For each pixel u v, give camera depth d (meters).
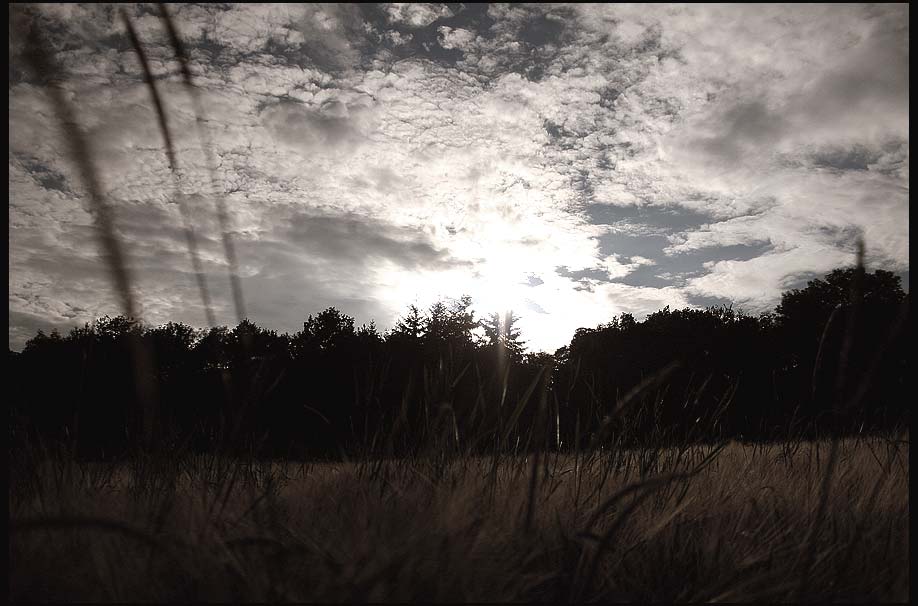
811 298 28.38
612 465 3.17
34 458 2.49
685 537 2.35
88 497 2.38
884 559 2.16
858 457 3.67
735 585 1.89
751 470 3.63
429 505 2.32
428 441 2.79
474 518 2.01
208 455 2.83
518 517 2.26
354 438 3.11
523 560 1.89
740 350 30.59
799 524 2.49
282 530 2.02
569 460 3.31
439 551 1.64
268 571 1.61
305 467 3.23
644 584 1.97
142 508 2.26
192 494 2.52
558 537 2.19
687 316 36.75
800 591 1.77
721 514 2.68
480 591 1.60
